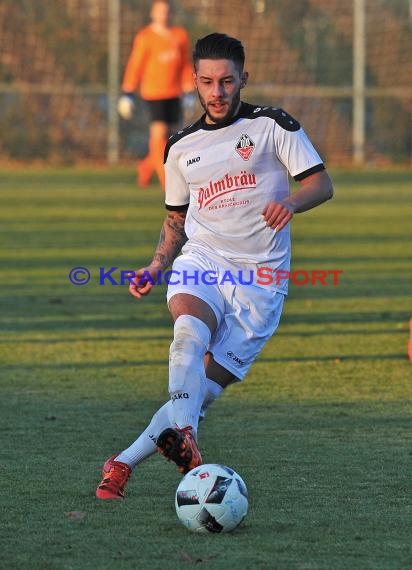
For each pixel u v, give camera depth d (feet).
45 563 45.06
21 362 90.27
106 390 80.28
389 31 341.82
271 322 58.23
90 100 326.24
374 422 71.00
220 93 55.98
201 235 58.70
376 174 312.29
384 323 109.60
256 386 82.23
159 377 84.94
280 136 57.00
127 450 55.11
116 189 258.16
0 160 324.19
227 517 48.44
